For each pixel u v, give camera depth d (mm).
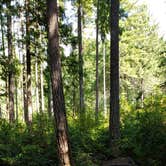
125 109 15289
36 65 29375
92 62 45938
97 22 28172
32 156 12281
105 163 12289
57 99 10977
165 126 12086
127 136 13492
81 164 11883
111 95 14438
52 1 11102
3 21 24031
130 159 12164
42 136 13672
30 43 20609
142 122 12516
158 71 46000
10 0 20859
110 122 14305
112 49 14516
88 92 48250
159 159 11812
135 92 47031
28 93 19969
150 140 12078
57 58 11086
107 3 26766
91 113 17234
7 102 29172
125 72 42906
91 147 13672
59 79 11039
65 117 11031
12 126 15633
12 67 22953
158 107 12625
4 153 12750
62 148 10836
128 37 40812
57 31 11156
